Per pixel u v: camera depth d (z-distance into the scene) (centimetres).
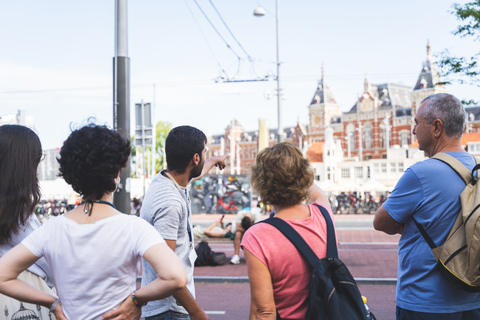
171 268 180
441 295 239
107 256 188
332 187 4025
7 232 228
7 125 241
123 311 183
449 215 240
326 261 203
